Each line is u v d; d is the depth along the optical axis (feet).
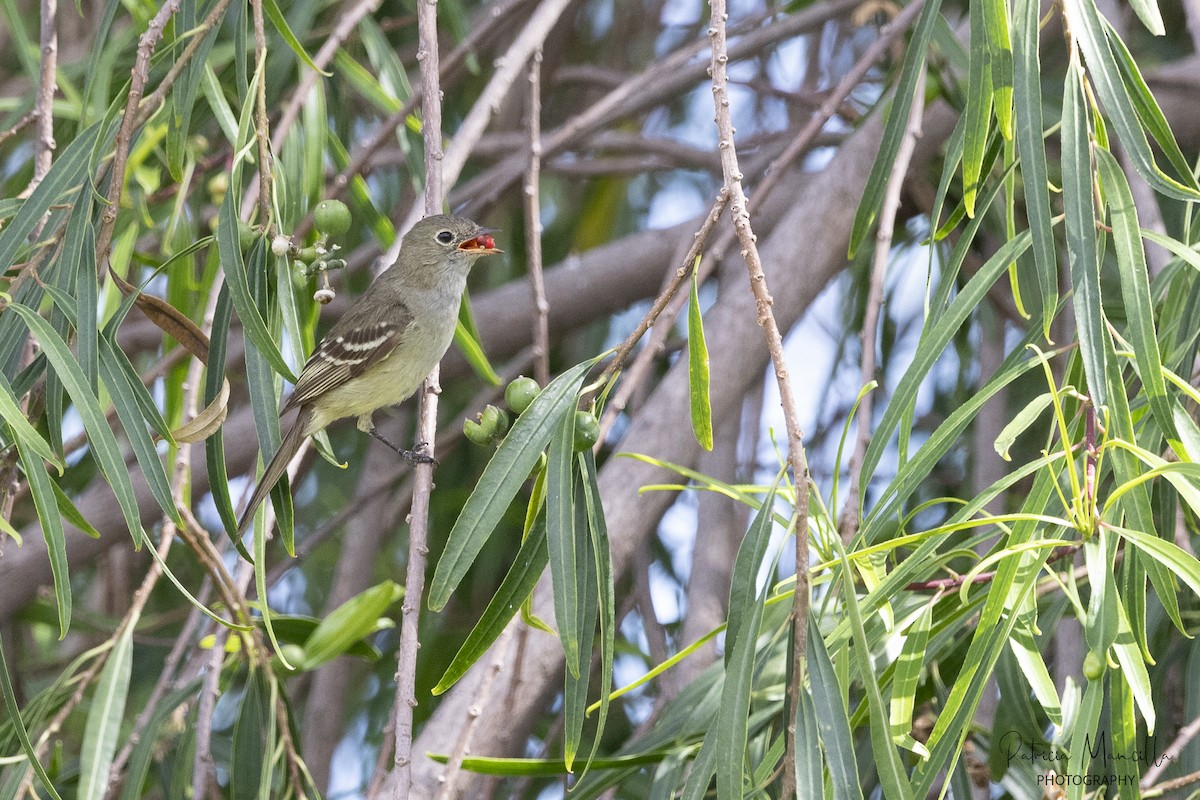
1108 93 20.83
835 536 21.45
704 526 38.55
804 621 17.85
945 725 19.51
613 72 51.80
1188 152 41.04
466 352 34.55
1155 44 47.01
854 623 18.04
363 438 48.93
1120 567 24.14
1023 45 20.56
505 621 21.06
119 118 25.00
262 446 22.99
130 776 28.35
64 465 22.57
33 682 45.50
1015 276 23.91
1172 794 25.62
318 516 48.96
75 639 47.75
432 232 33.12
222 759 33.19
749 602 19.76
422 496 24.54
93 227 23.24
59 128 38.27
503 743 27.68
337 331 33.06
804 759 18.03
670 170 50.49
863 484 22.17
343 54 34.65
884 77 44.04
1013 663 24.75
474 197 45.68
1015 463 38.29
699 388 20.40
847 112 46.62
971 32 21.74
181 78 26.35
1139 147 20.58
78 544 38.60
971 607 22.98
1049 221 19.90
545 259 52.26
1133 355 19.92
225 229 22.53
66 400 39.81
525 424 20.08
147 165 34.45
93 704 26.12
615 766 24.35
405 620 22.39
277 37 32.86
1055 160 36.50
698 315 20.17
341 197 47.21
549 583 29.66
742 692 18.49
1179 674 28.50
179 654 30.96
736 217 18.89
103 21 29.19
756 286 18.45
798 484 17.90
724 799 18.06
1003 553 19.11
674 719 26.35
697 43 43.73
